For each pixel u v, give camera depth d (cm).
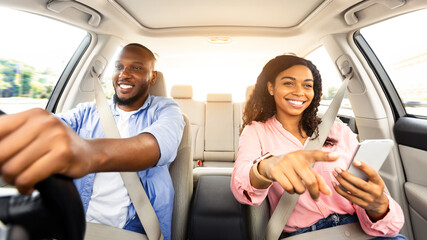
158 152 65
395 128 148
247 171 70
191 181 123
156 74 135
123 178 90
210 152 259
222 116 267
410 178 138
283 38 178
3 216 22
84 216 28
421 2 110
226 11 144
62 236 26
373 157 56
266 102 103
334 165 85
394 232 69
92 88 181
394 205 67
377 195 53
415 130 130
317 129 96
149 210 92
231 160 257
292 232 85
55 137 25
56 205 24
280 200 84
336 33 158
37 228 23
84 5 128
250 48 202
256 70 264
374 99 152
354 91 164
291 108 91
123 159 48
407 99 145
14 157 24
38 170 24
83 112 119
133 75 113
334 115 100
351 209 82
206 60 237
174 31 169
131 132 111
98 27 152
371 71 153
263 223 92
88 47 167
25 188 24
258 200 72
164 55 220
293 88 89
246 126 105
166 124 85
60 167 25
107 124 105
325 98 209
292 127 99
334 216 82
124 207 95
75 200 27
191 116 269
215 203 102
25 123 25
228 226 91
